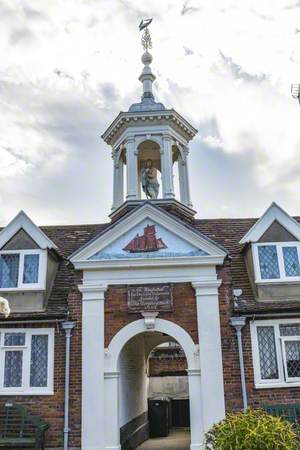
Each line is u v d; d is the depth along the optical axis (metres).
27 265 14.23
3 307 11.34
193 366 12.70
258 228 14.42
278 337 13.11
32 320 13.17
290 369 12.96
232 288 14.06
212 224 18.16
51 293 14.36
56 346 13.15
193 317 13.09
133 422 16.08
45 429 12.21
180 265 13.40
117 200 17.53
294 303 13.52
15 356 13.27
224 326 12.98
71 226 18.66
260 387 12.59
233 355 12.80
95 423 12.30
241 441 7.46
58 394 12.73
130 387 15.63
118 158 17.97
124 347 14.35
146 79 18.75
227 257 13.45
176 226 13.74
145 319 13.02
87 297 13.29
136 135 17.28
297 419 12.30
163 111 17.14
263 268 14.12
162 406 19.56
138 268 13.45
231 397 12.48
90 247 13.60
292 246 14.24
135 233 13.85
